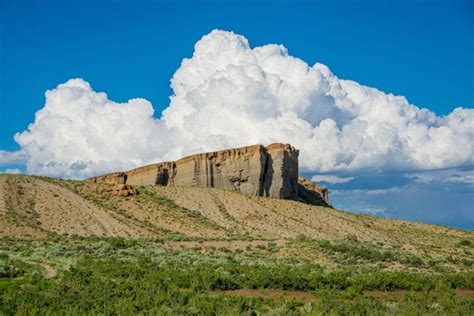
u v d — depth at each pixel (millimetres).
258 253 92312
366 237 121562
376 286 60312
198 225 119688
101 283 53062
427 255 98375
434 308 48094
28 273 59406
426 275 71562
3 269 58406
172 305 44938
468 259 97750
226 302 46469
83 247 87250
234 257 85812
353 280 61719
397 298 54969
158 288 51281
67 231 103562
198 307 44000
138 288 51219
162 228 115312
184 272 61406
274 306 47375
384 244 110500
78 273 57469
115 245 92250
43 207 112688
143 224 116250
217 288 56344
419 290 60812
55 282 53375
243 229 119312
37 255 76312
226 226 121250
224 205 134000
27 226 101375
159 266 68750
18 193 116750
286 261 83688
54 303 44344
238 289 57094
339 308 45875
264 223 124438
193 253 88000
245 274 61500
